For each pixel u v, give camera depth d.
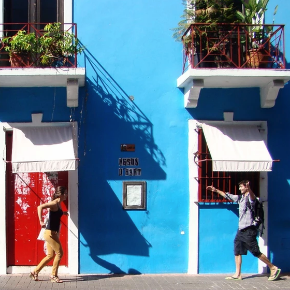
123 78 8.16
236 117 8.27
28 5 8.15
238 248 7.54
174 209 8.13
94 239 7.95
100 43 8.13
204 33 7.76
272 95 8.05
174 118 8.22
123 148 8.09
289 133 8.38
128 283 7.30
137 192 8.08
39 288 6.88
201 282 7.44
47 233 7.10
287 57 8.45
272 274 7.59
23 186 7.92
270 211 8.27
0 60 7.70
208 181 8.18
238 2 8.57
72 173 7.91
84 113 8.03
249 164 7.66
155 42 8.25
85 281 7.38
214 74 7.40
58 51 7.45
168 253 8.09
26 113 7.87
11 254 7.86
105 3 8.17
